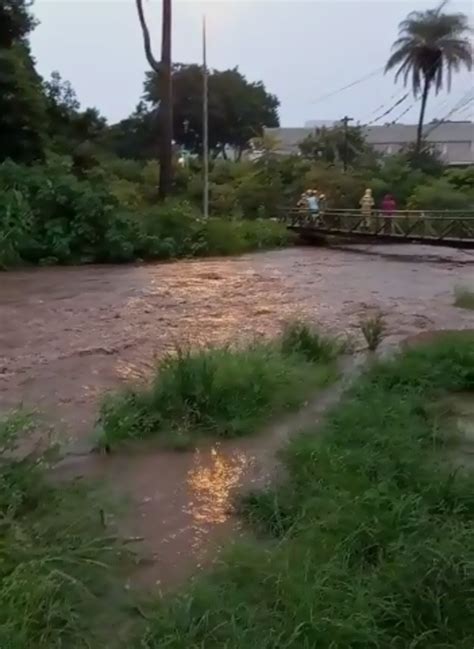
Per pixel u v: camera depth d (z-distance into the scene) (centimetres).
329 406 655
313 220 2959
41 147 2811
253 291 1426
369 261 2067
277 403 652
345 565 360
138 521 442
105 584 363
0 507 422
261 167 4038
